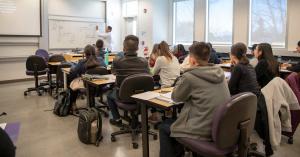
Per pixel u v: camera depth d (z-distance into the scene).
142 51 9.09
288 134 3.03
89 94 3.70
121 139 3.25
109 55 5.52
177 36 8.86
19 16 7.12
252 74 2.57
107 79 3.59
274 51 6.26
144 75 2.90
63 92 4.34
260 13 6.58
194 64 1.92
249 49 6.40
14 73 7.31
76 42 8.49
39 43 7.59
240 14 6.89
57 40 8.05
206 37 7.84
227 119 1.62
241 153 1.76
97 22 9.00
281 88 2.47
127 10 9.59
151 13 8.61
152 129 3.43
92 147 3.02
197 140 1.82
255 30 6.73
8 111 4.45
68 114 4.22
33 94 5.77
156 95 2.40
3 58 7.00
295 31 5.92
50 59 5.91
